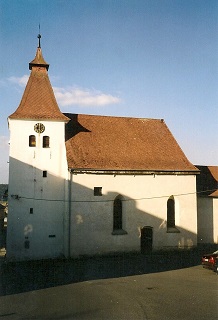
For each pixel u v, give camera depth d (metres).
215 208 33.88
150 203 30.55
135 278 20.67
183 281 19.67
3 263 27.92
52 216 30.06
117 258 28.05
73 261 26.97
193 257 28.41
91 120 34.16
